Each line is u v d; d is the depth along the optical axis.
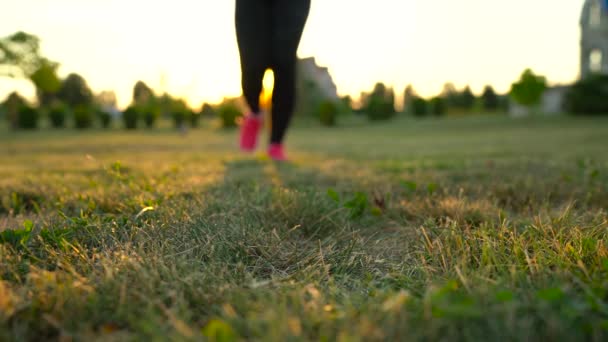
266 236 1.31
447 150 6.21
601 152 5.04
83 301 0.80
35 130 26.92
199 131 26.22
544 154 4.77
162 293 0.86
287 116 3.77
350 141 11.34
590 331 0.66
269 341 0.63
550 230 1.30
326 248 1.28
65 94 58.88
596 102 25.58
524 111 33.38
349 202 1.67
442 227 1.43
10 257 1.06
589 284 0.85
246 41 2.94
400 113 42.50
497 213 1.65
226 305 0.80
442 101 37.41
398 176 2.65
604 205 1.88
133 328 0.75
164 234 1.26
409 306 0.76
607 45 29.39
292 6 2.94
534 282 0.89
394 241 1.45
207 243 1.15
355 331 0.66
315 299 0.82
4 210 1.90
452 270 1.03
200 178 2.55
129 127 29.20
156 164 3.69
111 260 1.03
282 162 3.73
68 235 1.25
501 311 0.69
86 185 2.32
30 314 0.77
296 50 3.09
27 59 25.33
